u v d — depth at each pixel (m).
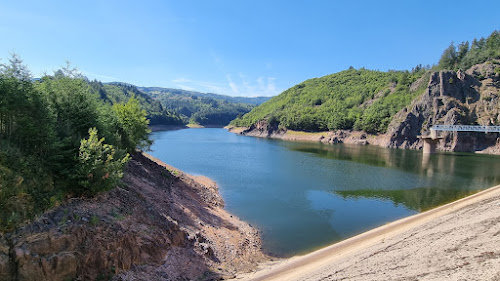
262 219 35.25
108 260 16.59
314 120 172.62
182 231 23.27
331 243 28.89
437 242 16.25
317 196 45.31
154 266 18.77
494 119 116.69
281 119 188.62
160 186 32.44
